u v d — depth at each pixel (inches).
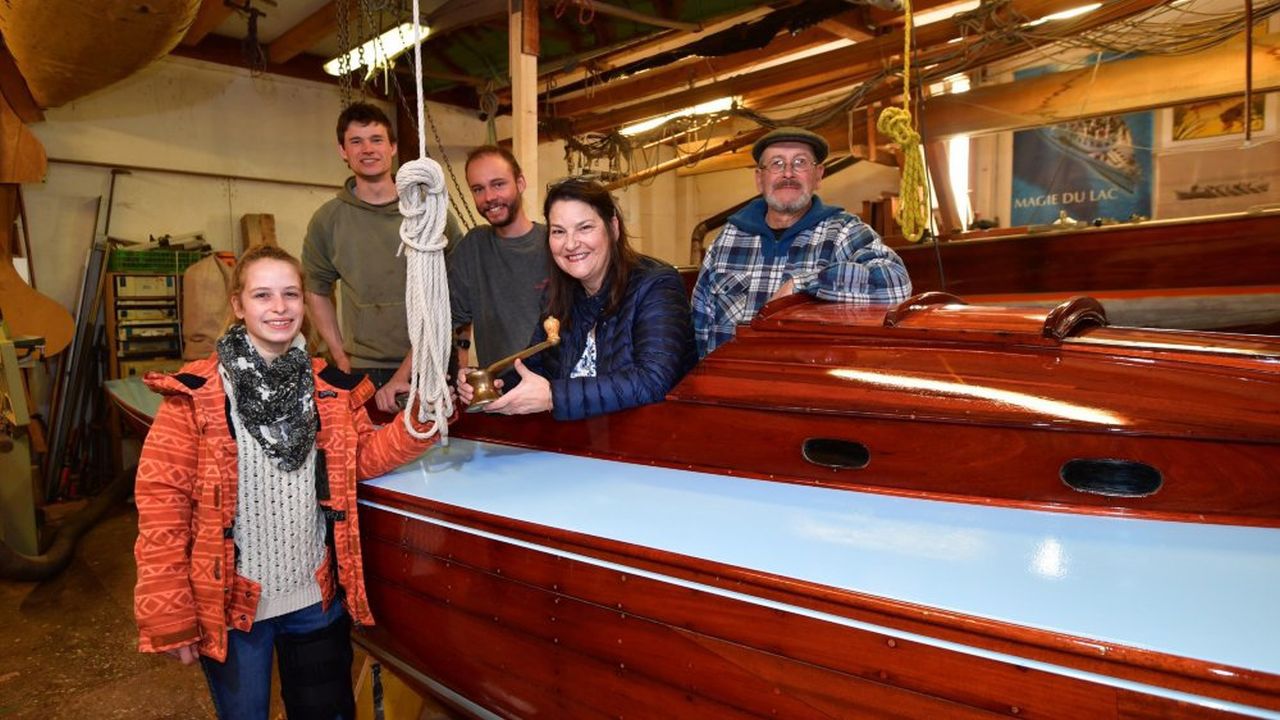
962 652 32.0
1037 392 44.0
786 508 46.3
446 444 53.9
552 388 54.9
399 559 57.6
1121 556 36.3
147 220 207.3
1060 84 155.6
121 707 95.2
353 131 94.6
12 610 125.3
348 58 112.5
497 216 88.7
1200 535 38.1
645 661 42.9
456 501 52.7
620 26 174.1
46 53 129.6
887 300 65.3
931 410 46.0
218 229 219.8
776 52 212.4
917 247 155.5
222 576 50.8
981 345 47.6
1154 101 145.9
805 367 52.4
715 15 157.6
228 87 219.0
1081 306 48.5
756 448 52.9
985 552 37.8
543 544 46.5
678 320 59.5
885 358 49.9
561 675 47.7
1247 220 119.7
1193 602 31.5
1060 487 42.7
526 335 89.7
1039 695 30.4
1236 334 45.1
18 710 94.6
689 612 40.5
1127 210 270.8
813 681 36.5
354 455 57.1
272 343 54.2
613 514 47.3
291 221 233.8
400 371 80.7
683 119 228.7
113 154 200.4
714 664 39.9
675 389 57.4
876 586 34.7
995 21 146.9
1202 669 26.8
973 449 45.0
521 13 130.6
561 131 246.1
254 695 55.2
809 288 64.9
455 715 63.5
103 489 183.6
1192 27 137.9
